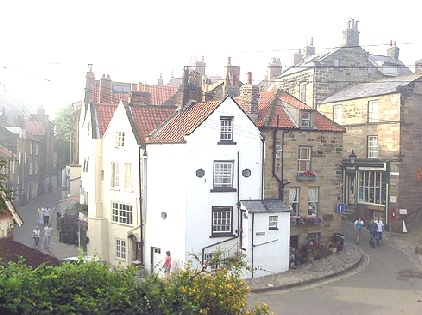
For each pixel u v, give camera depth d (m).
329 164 29.20
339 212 29.27
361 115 37.28
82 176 38.44
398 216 34.03
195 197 24.61
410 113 34.38
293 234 27.94
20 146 51.50
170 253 25.08
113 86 48.69
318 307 19.09
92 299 9.03
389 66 44.69
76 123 52.22
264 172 26.98
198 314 9.93
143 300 9.66
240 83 37.44
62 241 34.62
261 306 11.38
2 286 8.89
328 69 43.19
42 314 8.56
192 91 28.38
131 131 27.75
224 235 25.08
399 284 22.34
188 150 24.47
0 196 10.38
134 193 27.38
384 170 34.84
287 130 27.75
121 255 28.55
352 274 24.25
